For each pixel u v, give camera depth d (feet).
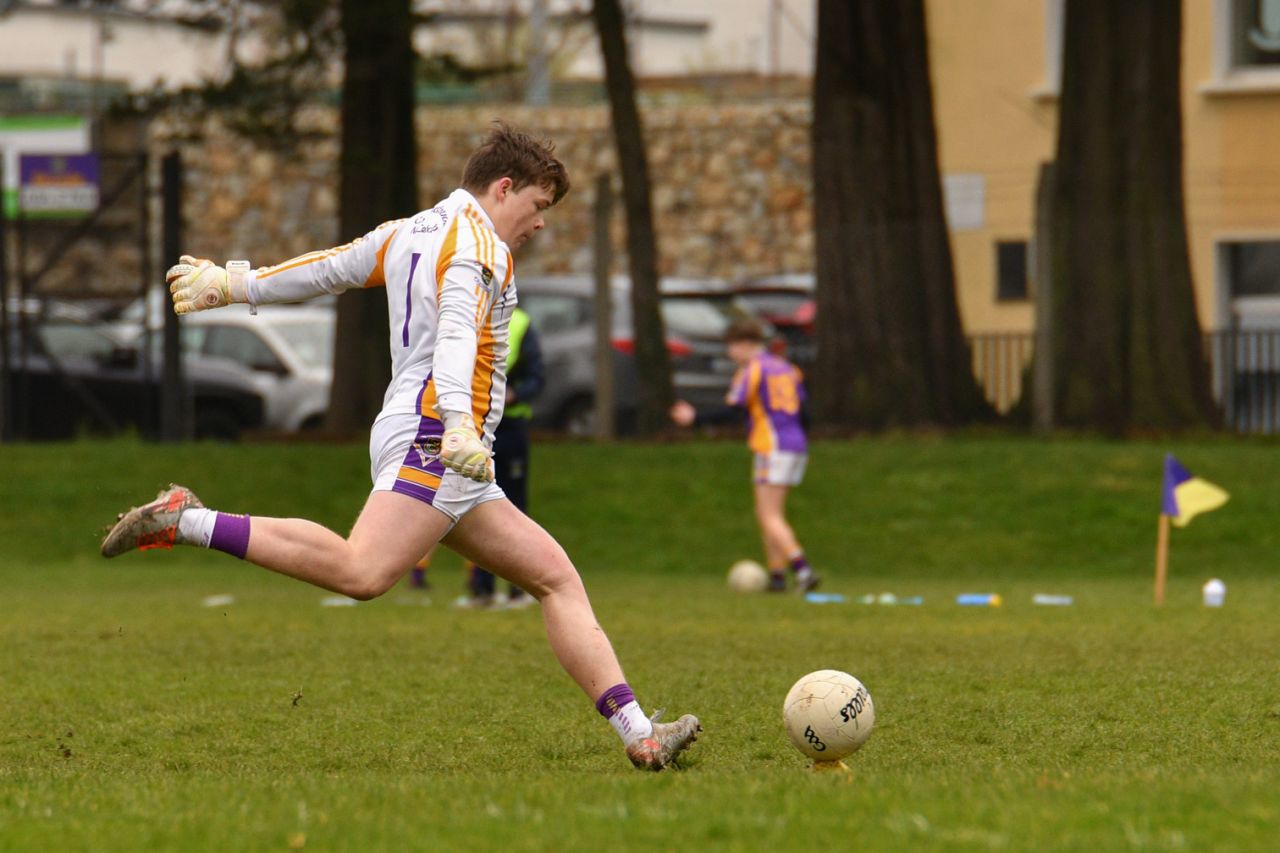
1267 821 48.70
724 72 521.65
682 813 50.80
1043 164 240.73
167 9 264.72
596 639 66.44
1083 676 99.19
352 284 66.13
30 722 84.79
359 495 231.91
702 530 216.33
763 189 455.22
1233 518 206.28
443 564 220.23
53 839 49.19
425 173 465.06
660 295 260.83
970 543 206.49
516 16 476.13
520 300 279.08
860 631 129.59
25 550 225.56
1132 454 225.76
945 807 51.29
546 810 51.83
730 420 278.87
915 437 244.42
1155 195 245.04
